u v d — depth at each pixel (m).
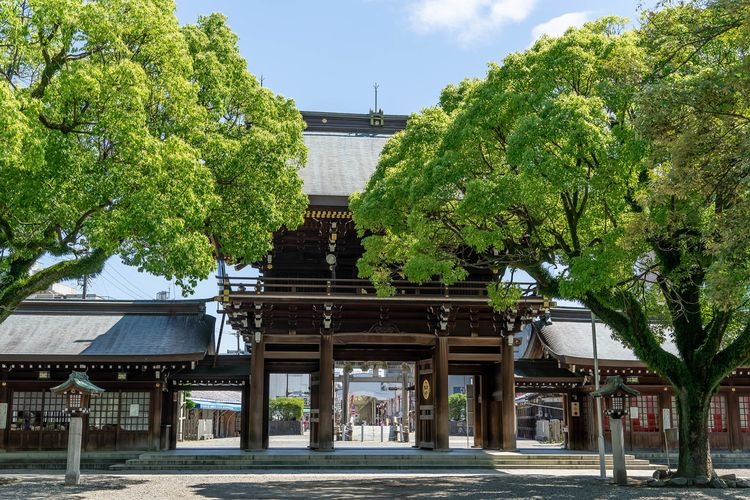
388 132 41.00
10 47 17.84
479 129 19.78
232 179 22.94
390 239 24.91
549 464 29.66
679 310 22.08
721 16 16.50
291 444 47.31
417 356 35.09
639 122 15.45
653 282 21.91
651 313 24.55
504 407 32.31
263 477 24.09
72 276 20.69
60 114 17.73
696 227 18.52
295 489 20.19
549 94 18.78
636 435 34.06
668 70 17.97
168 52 19.47
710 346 21.31
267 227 23.33
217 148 21.80
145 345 32.22
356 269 33.50
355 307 32.12
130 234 18.61
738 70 14.66
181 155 18.52
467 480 23.19
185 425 54.28
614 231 18.73
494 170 20.56
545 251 21.72
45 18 17.03
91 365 31.45
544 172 17.73
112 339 32.91
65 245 20.36
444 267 21.84
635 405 34.44
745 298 20.31
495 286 24.95
